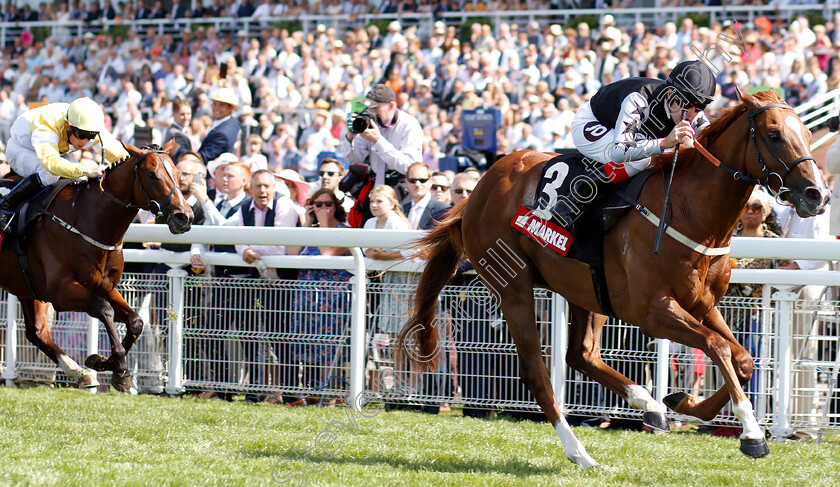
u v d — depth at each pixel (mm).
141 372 5160
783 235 5004
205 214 5453
